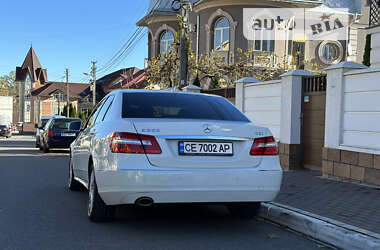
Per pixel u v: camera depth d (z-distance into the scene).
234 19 23.89
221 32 24.72
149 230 5.24
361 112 8.09
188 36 16.89
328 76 8.91
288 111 10.27
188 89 15.36
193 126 4.79
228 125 4.93
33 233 5.05
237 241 4.86
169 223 5.62
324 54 25.39
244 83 12.35
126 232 5.12
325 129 9.02
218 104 5.86
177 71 21.83
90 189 5.65
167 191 4.61
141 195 4.59
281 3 23.86
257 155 4.95
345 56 25.42
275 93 11.00
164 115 5.30
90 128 6.32
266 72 21.66
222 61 21.95
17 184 8.98
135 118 5.12
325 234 4.88
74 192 8.02
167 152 4.67
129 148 4.64
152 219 5.82
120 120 5.04
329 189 7.58
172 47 24.14
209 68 21.00
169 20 29.61
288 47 24.41
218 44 24.83
